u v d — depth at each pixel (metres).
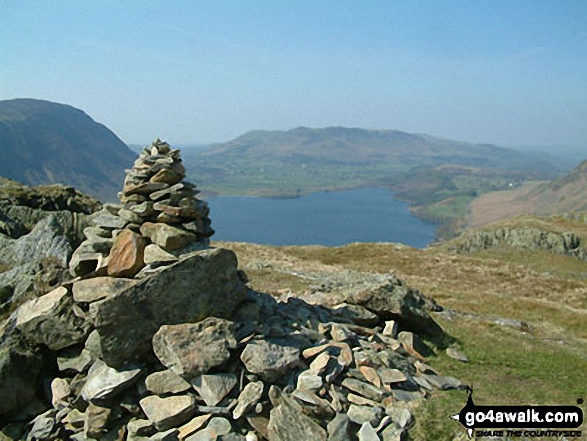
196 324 10.45
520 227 95.81
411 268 47.59
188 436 9.00
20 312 11.37
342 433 9.31
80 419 9.84
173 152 13.00
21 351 10.77
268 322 12.27
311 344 12.05
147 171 12.55
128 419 9.68
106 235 12.38
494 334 20.08
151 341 10.28
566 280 43.59
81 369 10.69
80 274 11.80
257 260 38.81
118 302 9.90
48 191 36.66
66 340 10.95
